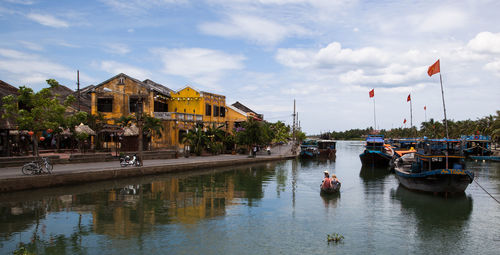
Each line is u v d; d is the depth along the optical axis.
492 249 11.98
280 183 25.69
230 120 54.38
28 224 14.02
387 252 11.55
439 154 21.44
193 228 13.80
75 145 39.03
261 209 17.19
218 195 20.56
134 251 11.23
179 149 41.25
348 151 90.69
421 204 18.83
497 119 66.94
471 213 16.92
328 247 11.88
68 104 25.58
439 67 21.73
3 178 18.30
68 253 11.02
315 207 17.83
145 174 26.94
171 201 18.66
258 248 11.66
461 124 101.06
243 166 37.56
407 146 51.81
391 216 16.20
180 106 46.16
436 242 12.64
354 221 15.25
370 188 24.39
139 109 40.44
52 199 18.36
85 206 17.06
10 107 22.72
